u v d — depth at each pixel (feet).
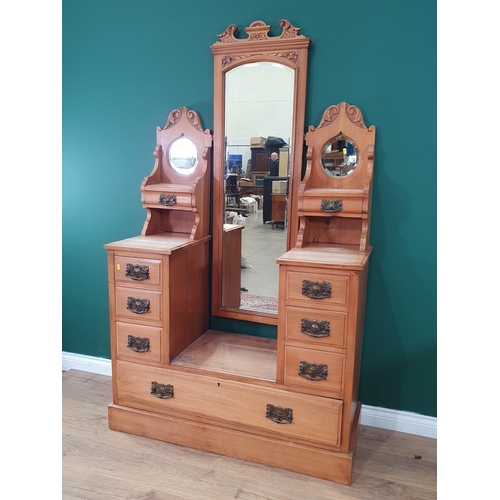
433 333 7.05
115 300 7.02
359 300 5.98
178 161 7.95
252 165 7.43
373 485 6.12
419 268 6.97
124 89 8.28
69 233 9.20
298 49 6.90
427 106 6.55
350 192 6.48
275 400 6.30
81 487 6.01
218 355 7.12
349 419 6.00
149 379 6.99
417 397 7.30
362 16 6.67
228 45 7.20
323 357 5.99
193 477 6.24
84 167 8.84
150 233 7.89
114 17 8.13
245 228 7.63
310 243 7.22
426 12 6.36
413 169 6.75
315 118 7.12
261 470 6.40
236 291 7.86
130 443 6.99
